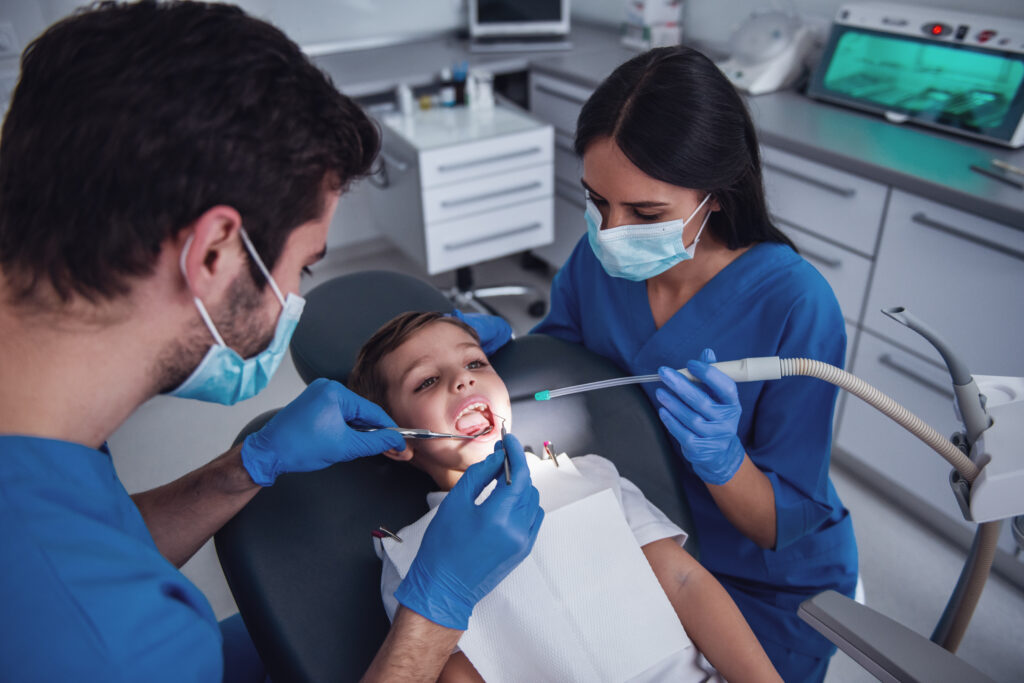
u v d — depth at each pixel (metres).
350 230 3.27
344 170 0.63
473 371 1.08
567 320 1.30
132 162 0.52
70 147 0.52
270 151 0.56
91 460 0.62
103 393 0.61
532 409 1.09
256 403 2.29
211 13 0.54
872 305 1.80
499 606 0.87
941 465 1.75
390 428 0.92
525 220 2.54
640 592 0.89
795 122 1.97
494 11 2.96
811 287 1.02
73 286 0.55
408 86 2.63
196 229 0.55
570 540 0.91
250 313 0.64
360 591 0.85
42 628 0.51
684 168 0.86
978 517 0.74
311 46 3.01
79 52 0.52
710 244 1.08
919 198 1.59
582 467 1.02
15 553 0.52
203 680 0.59
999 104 1.72
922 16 1.88
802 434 1.03
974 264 1.53
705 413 0.85
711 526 1.16
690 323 1.10
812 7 2.34
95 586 0.54
